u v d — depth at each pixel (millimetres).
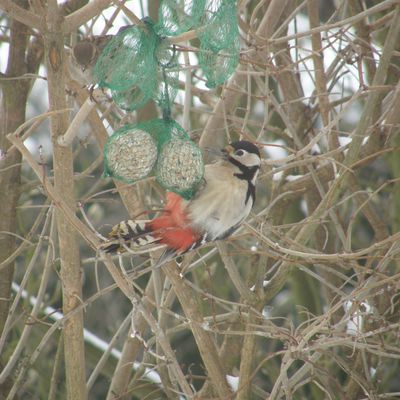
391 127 10742
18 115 11742
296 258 10414
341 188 10227
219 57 8859
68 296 9539
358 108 16984
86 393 9781
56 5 8227
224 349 11805
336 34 10445
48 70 8406
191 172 8109
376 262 13227
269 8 10617
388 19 11688
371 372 11781
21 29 11547
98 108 11523
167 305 10781
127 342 11258
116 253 8352
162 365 10680
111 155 8148
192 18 8328
